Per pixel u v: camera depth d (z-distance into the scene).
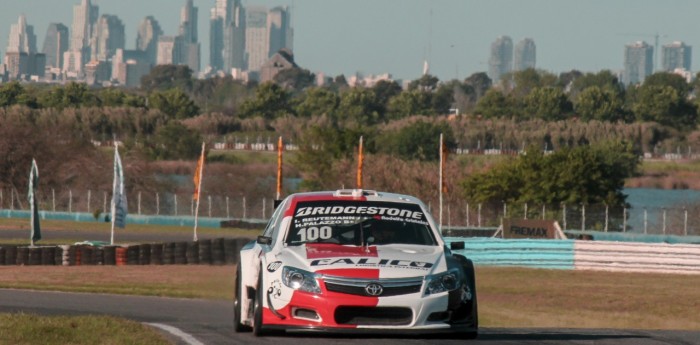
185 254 131.75
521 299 95.44
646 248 117.75
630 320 83.00
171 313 72.19
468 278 41.19
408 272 39.84
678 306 90.12
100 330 45.47
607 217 187.00
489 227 188.25
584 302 93.19
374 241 42.94
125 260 130.62
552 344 42.25
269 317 40.56
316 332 39.75
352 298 39.22
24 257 129.25
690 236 174.88
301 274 40.06
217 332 45.97
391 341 40.66
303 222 43.91
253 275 44.09
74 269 121.50
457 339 42.03
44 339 43.00
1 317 48.91
